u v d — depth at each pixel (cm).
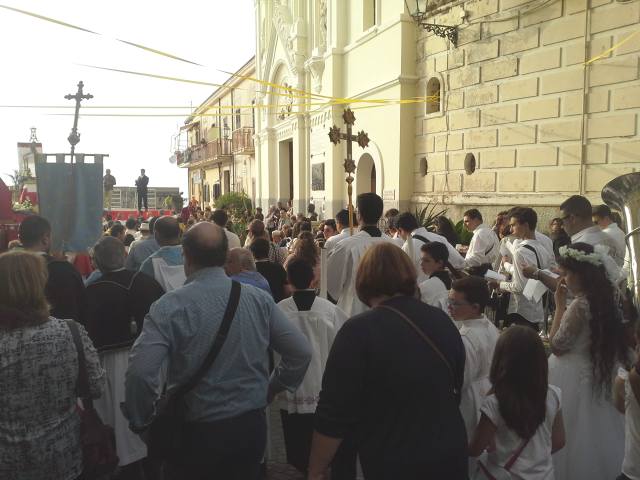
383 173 1611
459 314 372
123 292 434
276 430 561
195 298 273
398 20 1481
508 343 302
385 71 1580
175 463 274
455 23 1316
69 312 403
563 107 1054
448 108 1353
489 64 1220
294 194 2320
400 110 1493
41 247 433
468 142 1293
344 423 241
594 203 1000
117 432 428
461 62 1303
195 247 282
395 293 256
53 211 665
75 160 669
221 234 289
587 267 368
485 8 1221
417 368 236
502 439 305
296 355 298
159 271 480
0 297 262
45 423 269
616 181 515
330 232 873
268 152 2748
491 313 806
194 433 270
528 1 1111
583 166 1017
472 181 1284
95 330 422
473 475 344
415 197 1486
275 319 297
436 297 448
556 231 855
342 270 523
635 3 922
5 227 764
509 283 605
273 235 1123
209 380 270
